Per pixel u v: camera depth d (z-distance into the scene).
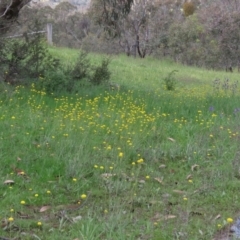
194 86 15.70
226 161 6.52
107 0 13.45
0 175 5.50
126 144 6.89
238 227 4.46
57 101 9.56
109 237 4.14
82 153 6.23
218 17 30.19
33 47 11.26
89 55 21.09
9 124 7.44
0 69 10.84
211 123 8.59
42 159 6.06
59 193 5.24
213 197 5.27
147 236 4.28
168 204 5.08
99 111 8.98
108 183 5.47
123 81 14.62
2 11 11.33
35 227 4.44
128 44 30.41
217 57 30.28
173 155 6.70
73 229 4.36
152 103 10.30
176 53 32.34
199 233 4.39
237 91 13.93
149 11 32.59
